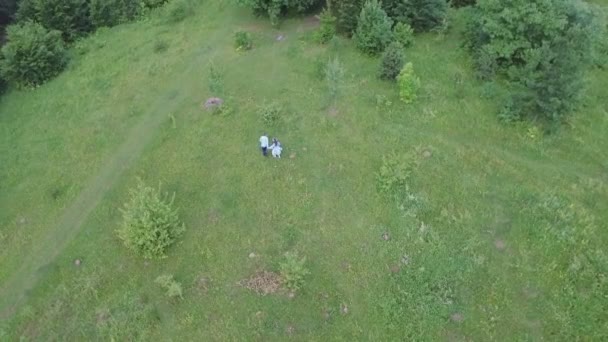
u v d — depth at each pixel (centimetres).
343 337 2484
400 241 2820
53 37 4178
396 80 3656
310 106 3578
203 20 4497
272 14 4188
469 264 2706
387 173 3041
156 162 3347
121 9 4584
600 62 3722
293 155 3281
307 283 2681
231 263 2792
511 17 3478
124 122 3656
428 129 3391
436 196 3016
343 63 3878
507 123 3369
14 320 2670
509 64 3659
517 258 2717
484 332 2472
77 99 3903
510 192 3016
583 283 2605
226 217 2998
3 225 3111
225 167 3259
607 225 2836
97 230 3027
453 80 3681
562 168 3142
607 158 3178
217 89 3672
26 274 2859
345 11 3959
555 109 3183
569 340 2428
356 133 3381
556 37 3316
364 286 2658
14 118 3841
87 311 2673
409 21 4009
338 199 3031
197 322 2577
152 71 4031
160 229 2800
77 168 3391
